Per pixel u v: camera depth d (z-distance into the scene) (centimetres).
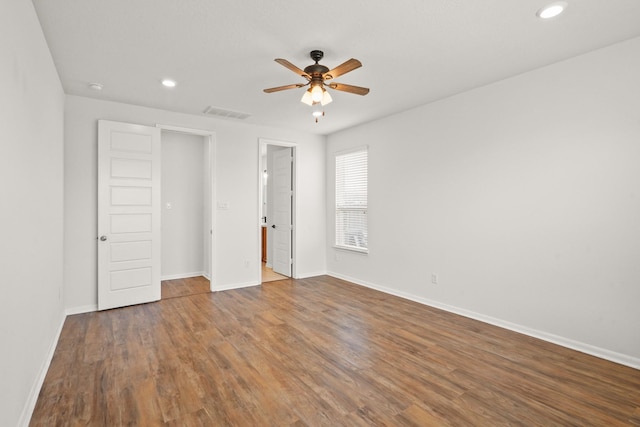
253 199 524
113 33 250
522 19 233
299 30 248
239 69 316
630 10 222
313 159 589
